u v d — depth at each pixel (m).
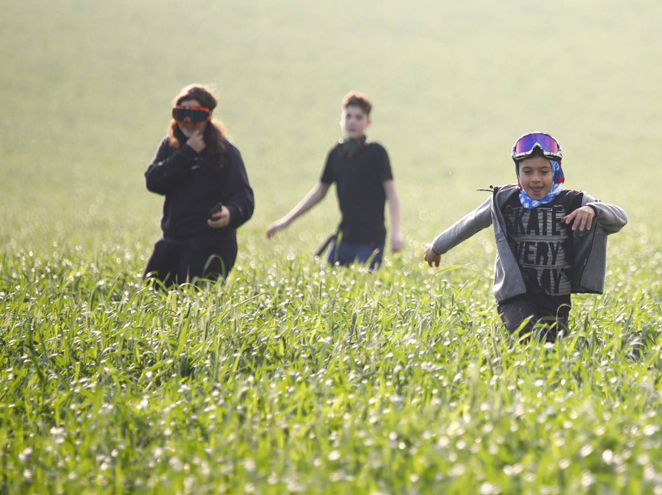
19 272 29.45
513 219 18.95
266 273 29.66
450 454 12.31
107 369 17.30
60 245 45.88
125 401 15.54
